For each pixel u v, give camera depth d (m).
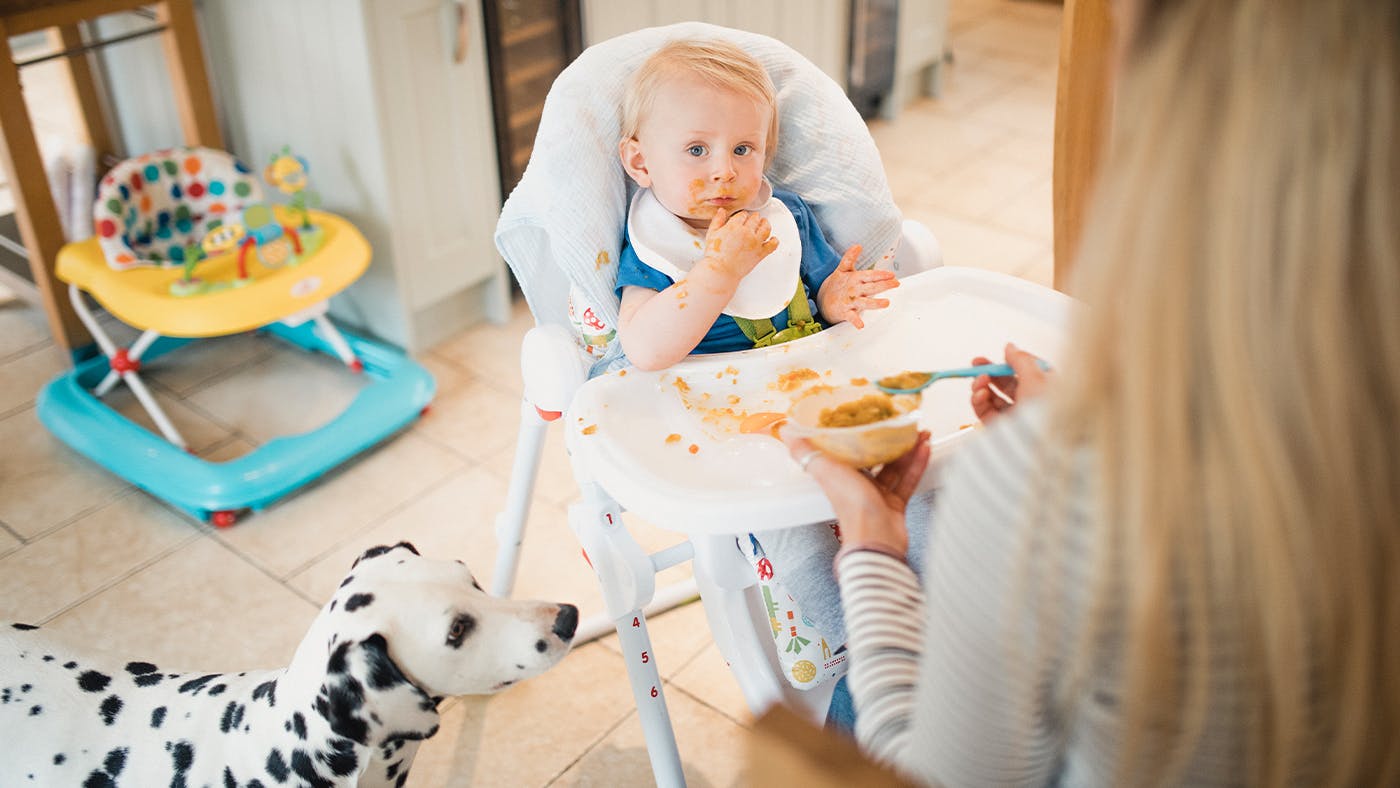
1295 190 0.48
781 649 1.23
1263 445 0.49
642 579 1.23
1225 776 0.57
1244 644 0.53
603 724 1.66
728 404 1.14
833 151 1.37
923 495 1.16
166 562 1.95
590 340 1.34
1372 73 0.47
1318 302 0.48
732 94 1.22
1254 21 0.49
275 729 1.24
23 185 2.18
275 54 2.29
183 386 2.39
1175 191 0.50
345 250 2.21
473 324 2.62
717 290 1.15
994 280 1.30
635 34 1.32
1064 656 0.58
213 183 2.27
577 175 1.26
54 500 2.09
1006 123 3.50
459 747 1.62
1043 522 0.56
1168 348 0.51
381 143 2.23
